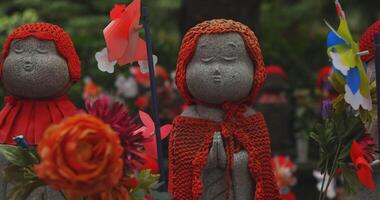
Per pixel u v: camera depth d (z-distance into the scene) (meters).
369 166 5.07
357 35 16.58
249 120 5.33
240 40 5.27
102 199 4.29
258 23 10.20
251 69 5.31
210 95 5.25
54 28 5.59
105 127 3.99
